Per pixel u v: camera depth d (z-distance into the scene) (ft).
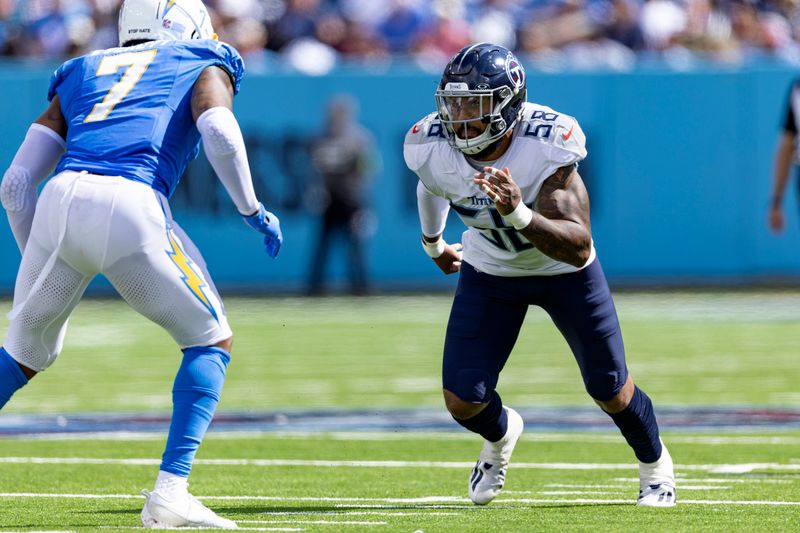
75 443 78.02
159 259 47.88
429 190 56.75
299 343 137.90
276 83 178.19
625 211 179.01
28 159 50.57
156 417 89.86
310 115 178.70
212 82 49.90
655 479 56.08
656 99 178.29
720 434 80.48
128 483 62.69
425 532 47.62
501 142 53.21
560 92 177.78
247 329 150.61
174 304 48.21
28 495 58.59
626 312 161.99
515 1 200.75
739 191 179.01
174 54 50.29
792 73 178.09
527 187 53.06
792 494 58.65
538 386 105.29
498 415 56.29
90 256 47.80
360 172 177.47
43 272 48.16
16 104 176.35
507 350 56.29
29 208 50.83
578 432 82.64
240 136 48.93
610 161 178.50
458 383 55.01
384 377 112.06
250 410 93.61
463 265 57.06
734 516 51.88
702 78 178.19
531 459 72.08
